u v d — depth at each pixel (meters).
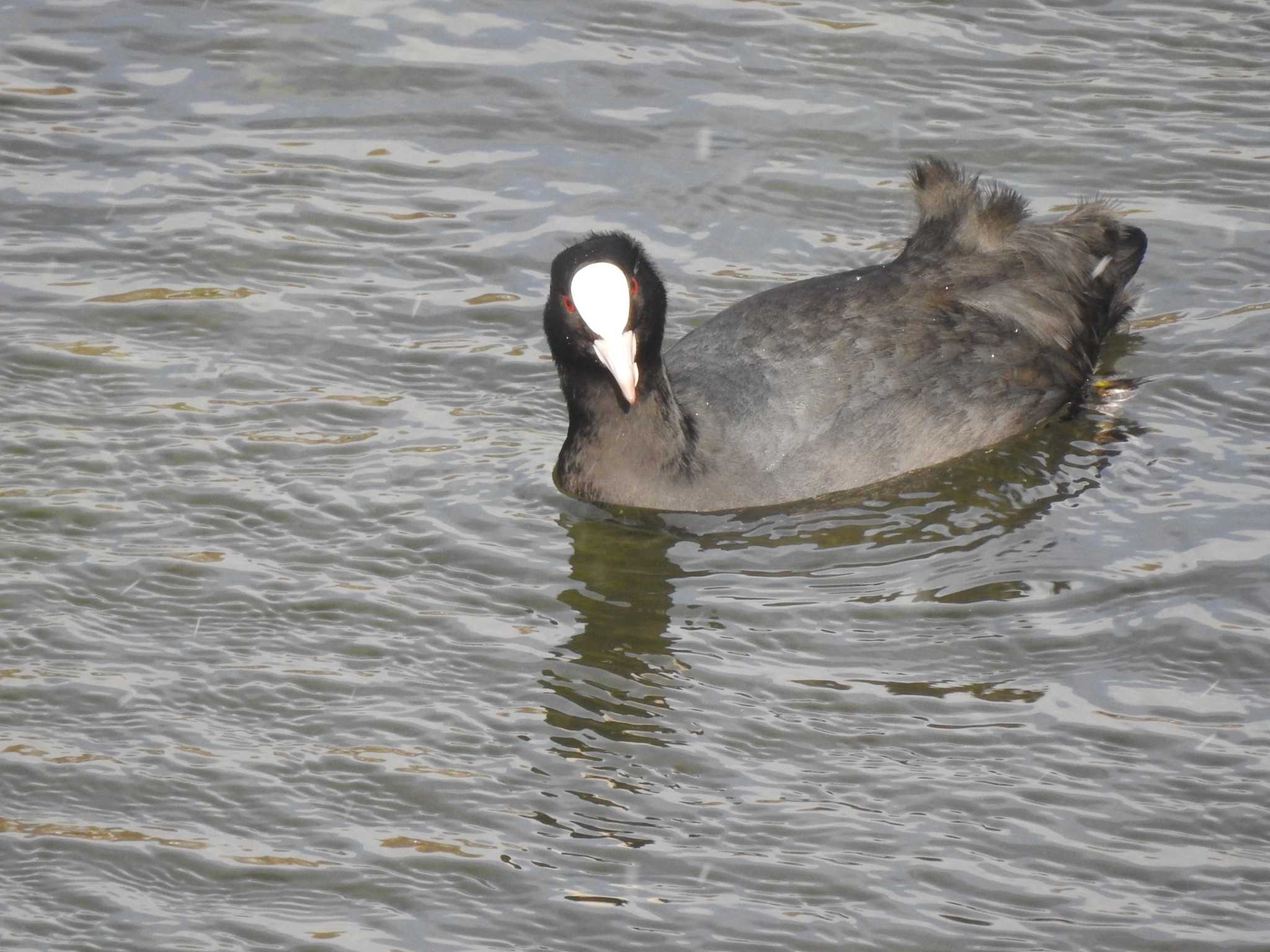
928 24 18.64
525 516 12.79
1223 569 11.91
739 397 13.32
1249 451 13.28
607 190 16.58
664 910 9.24
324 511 12.68
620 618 11.67
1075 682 10.94
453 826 9.84
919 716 10.66
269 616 11.55
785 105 17.58
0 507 12.53
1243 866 9.48
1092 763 10.25
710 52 18.33
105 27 18.66
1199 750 10.31
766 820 9.84
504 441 13.66
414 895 9.37
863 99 17.64
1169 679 10.94
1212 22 18.58
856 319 13.61
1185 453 13.32
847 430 13.20
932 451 13.32
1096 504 12.80
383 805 9.98
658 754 10.38
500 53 18.36
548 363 14.61
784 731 10.55
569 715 10.70
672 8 18.91
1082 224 14.68
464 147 17.14
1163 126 17.16
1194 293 15.22
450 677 11.04
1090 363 14.32
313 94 17.84
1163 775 10.13
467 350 14.70
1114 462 13.28
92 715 10.62
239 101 17.72
